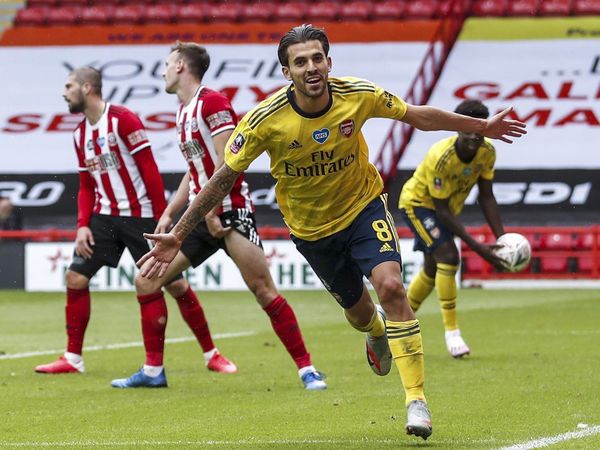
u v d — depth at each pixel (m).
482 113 17.08
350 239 11.09
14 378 16.17
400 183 41.75
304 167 10.74
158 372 15.05
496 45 43.12
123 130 16.06
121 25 44.50
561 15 43.28
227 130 14.88
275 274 35.91
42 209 42.53
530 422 11.69
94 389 14.92
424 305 30.58
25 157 42.97
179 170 42.47
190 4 45.12
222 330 24.22
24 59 44.22
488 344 20.11
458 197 18.16
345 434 11.12
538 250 38.53
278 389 14.72
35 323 26.17
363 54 43.66
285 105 10.44
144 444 10.70
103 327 25.08
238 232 14.84
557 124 42.06
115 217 16.34
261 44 44.00
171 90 15.37
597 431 11.07
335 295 11.88
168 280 15.07
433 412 12.42
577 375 15.59
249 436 11.12
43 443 10.84
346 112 10.48
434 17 44.03
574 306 29.16
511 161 41.72
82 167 16.56
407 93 43.38
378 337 12.30
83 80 16.03
